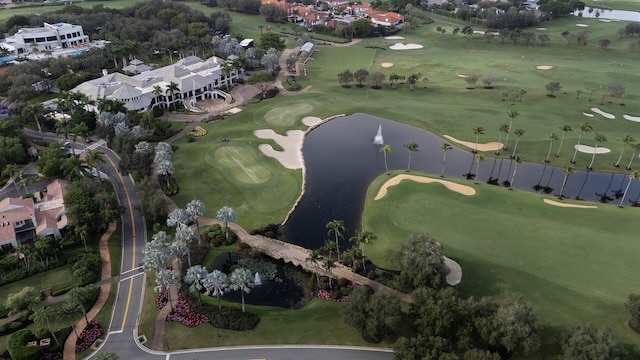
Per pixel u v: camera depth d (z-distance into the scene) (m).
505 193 106.56
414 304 70.75
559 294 75.88
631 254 83.50
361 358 67.69
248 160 127.44
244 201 109.88
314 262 83.88
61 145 127.56
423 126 149.88
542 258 83.81
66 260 87.56
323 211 106.75
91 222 93.44
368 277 83.81
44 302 77.62
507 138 137.75
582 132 137.88
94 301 78.69
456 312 65.75
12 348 67.25
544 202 102.31
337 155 134.12
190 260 89.06
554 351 66.44
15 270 85.12
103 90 155.00
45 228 91.69
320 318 75.38
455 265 83.44
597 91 168.75
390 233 94.56
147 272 86.12
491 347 66.00
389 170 125.00
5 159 119.88
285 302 80.06
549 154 129.12
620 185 116.94
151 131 140.62
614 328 69.12
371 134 147.50
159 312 77.00
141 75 174.12
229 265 89.38
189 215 92.25
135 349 69.88
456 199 104.06
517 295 68.12
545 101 160.75
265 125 150.12
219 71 185.88
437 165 127.69
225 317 74.69
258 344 70.50
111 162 127.25
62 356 68.38
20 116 147.88
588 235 89.44
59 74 187.25
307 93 178.50
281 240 96.50
